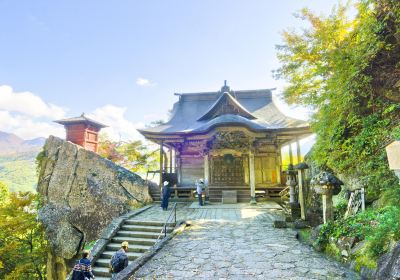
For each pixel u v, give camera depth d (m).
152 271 5.98
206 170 19.17
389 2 6.53
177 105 25.16
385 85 7.52
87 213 17.30
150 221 11.63
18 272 15.91
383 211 6.40
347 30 10.26
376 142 7.70
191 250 7.48
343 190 10.45
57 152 19.97
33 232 18.17
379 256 5.09
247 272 5.78
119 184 17.64
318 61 11.45
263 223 11.05
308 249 7.46
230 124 16.80
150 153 29.17
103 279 8.54
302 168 10.88
